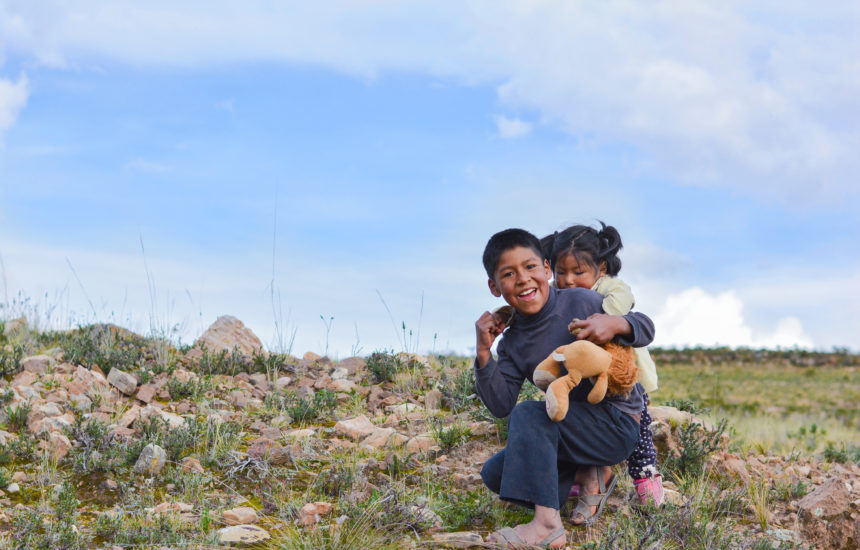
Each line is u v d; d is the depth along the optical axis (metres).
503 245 3.68
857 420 17.70
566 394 3.47
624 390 3.63
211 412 5.88
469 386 6.58
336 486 4.35
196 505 4.10
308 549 3.45
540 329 3.77
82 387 6.20
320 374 7.57
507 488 3.59
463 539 3.62
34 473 4.48
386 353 7.78
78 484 4.38
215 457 4.81
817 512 4.33
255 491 4.36
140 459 4.62
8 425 5.27
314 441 5.25
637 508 4.19
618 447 3.78
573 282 4.34
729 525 4.23
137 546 3.52
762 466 5.90
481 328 3.72
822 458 7.66
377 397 6.65
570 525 4.00
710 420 7.93
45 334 8.59
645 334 3.65
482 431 5.55
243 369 7.60
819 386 25.12
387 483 4.45
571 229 4.41
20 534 3.54
